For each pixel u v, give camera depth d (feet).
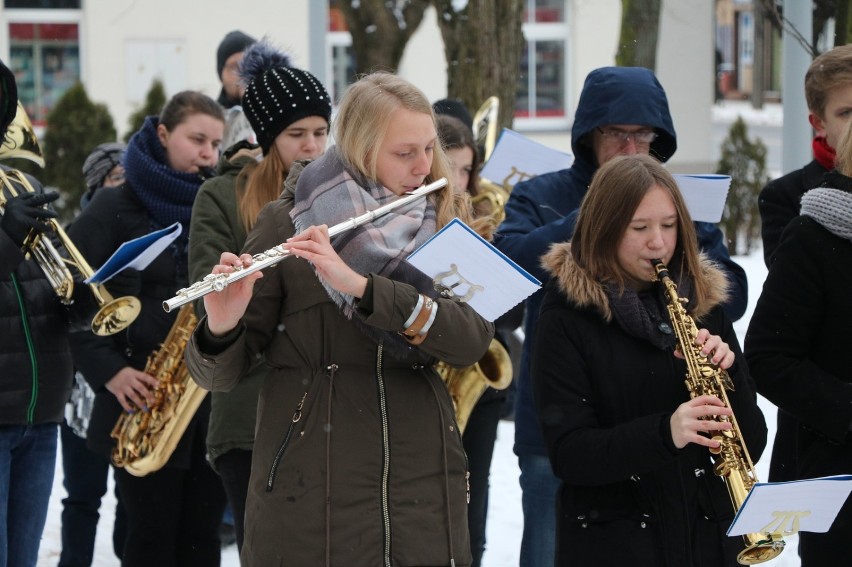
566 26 80.79
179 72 72.49
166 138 23.35
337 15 78.84
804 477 17.34
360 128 15.44
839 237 16.96
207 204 19.79
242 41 32.71
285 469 15.10
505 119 39.52
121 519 25.58
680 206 16.33
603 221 16.20
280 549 14.99
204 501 21.88
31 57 74.43
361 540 14.82
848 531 16.60
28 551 20.07
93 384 21.91
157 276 22.40
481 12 38.78
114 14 72.02
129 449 21.38
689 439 14.79
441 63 75.20
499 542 28.81
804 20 30.55
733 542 15.97
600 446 15.47
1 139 19.80
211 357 15.21
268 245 15.85
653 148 21.56
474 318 15.29
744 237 70.08
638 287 16.60
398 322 14.65
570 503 16.19
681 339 15.66
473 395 20.95
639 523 15.80
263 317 15.53
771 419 35.24
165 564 21.70
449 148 23.20
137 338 22.20
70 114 62.49
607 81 20.68
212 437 19.30
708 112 59.06
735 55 203.82
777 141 122.83
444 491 15.28
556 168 24.40
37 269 19.76
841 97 19.61
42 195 19.24
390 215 15.38
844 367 16.98
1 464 19.35
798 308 17.03
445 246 14.38
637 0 39.88
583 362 16.28
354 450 14.99
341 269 14.48
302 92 19.48
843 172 17.20
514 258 20.27
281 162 19.71
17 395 19.42
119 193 22.81
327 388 15.17
